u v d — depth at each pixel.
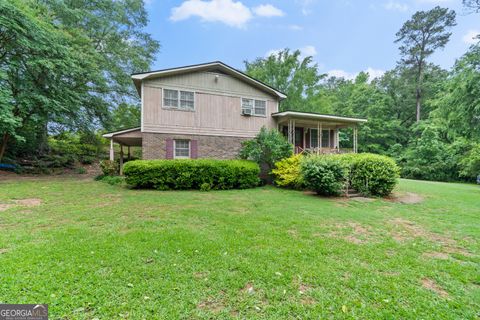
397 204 7.54
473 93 10.52
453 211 6.57
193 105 11.53
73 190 8.41
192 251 3.37
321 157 9.26
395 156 24.19
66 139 20.16
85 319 2.01
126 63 17.91
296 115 12.54
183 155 11.41
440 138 21.42
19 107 10.93
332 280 2.72
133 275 2.70
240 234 4.16
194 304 2.26
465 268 3.11
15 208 5.71
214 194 8.54
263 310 2.20
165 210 5.79
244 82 12.73
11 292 2.30
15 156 15.38
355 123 14.42
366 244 3.89
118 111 19.03
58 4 13.19
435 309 2.26
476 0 11.82
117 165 12.70
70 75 12.71
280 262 3.12
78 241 3.62
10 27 9.50
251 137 12.79
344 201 7.80
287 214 5.66
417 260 3.31
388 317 2.14
